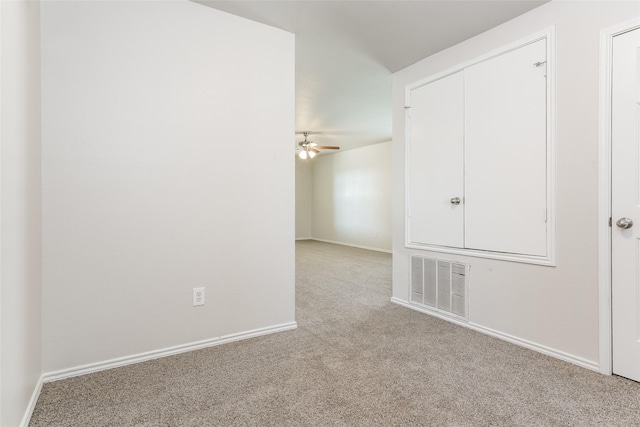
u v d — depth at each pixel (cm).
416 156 304
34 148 155
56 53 172
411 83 307
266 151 241
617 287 179
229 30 224
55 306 174
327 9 219
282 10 220
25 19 141
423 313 293
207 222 218
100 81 183
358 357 204
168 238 205
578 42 192
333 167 877
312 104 426
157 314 202
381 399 159
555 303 205
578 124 193
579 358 193
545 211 210
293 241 255
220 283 224
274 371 186
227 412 149
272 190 244
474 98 252
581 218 192
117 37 188
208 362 197
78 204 179
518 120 224
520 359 202
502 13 221
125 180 191
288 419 144
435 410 150
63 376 176
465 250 260
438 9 217
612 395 162
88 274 182
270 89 242
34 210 154
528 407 152
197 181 214
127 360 193
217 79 220
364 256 640
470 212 255
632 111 173
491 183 240
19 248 130
